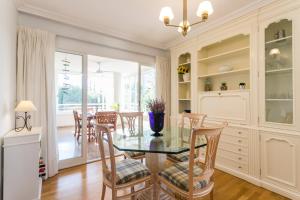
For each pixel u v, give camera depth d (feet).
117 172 5.57
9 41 6.78
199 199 6.68
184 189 4.95
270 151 7.52
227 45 10.75
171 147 5.69
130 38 12.14
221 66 10.82
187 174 5.41
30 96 8.37
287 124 7.02
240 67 10.03
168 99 14.44
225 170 9.25
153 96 14.24
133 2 8.00
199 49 11.14
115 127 14.53
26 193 6.18
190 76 12.18
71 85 10.62
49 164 8.71
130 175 5.47
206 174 5.03
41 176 7.61
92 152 12.44
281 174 7.14
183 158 7.18
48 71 8.84
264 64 7.79
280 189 7.09
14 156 6.00
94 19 9.73
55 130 9.12
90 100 21.79
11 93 7.18
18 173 6.07
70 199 6.72
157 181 6.09
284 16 7.07
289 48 7.32
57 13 8.98
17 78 8.07
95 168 9.84
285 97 7.45
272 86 7.88
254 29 8.12
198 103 11.16
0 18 5.54
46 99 8.82
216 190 7.42
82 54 10.64
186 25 6.28
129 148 5.57
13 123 7.58
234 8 8.40
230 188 7.59
